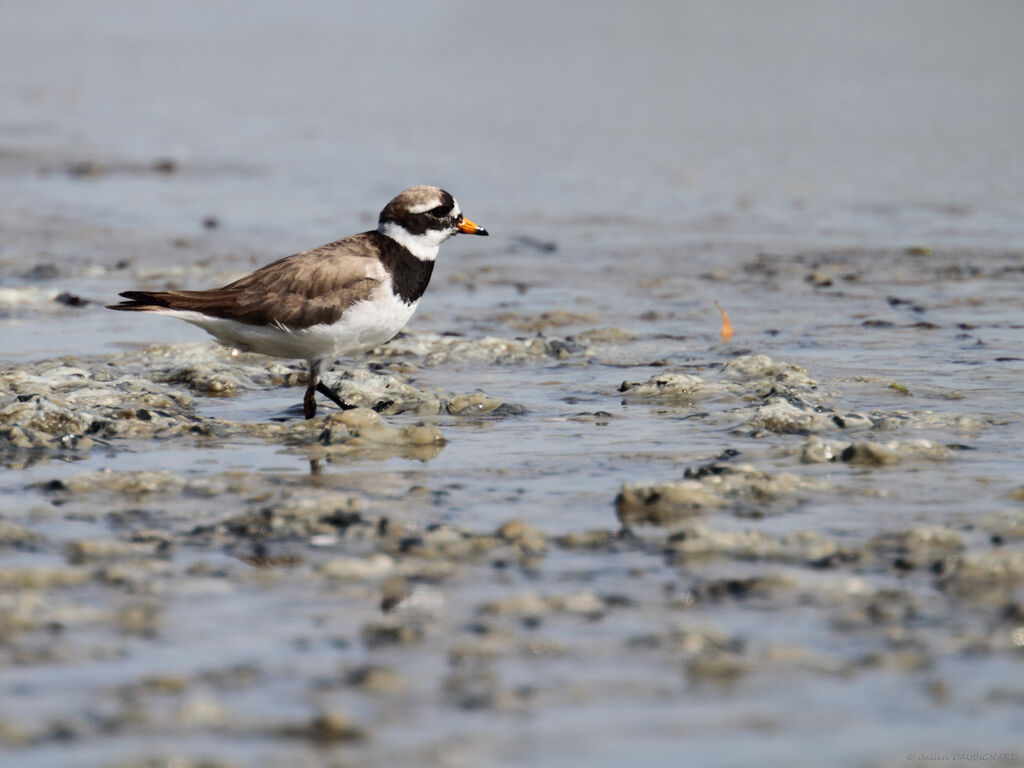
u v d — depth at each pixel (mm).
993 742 6070
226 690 6598
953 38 61844
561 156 34719
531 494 10039
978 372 14664
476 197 29219
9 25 71312
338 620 7484
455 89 48188
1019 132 37844
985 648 7047
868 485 10133
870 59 55719
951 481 10227
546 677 6777
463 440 11867
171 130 38938
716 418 12578
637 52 59031
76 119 40594
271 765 5859
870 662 6898
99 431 11945
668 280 21062
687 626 7312
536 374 14992
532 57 57781
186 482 10227
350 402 13461
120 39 65938
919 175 31672
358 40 65625
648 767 5891
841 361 15391
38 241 23891
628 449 11477
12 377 13914
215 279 20703
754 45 60844
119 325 17562
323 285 12469
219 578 8109
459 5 79062
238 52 60844
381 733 6168
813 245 23984
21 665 6844
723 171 32500
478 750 6023
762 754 5992
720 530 8891
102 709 6379
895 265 22047
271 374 14695
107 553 8555
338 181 31141
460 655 7031
